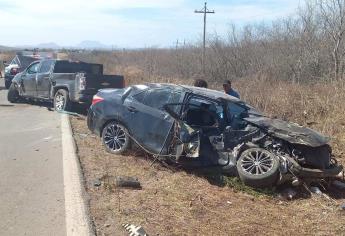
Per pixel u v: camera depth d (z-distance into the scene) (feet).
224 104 27.37
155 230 18.56
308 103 45.62
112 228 18.35
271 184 24.59
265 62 81.46
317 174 24.90
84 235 17.46
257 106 46.21
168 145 27.71
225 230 19.26
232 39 95.14
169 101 28.53
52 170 26.50
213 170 26.27
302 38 79.25
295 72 73.05
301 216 21.79
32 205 20.71
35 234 17.72
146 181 25.02
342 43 72.59
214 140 26.55
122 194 22.49
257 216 21.29
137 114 29.45
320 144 25.09
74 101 49.14
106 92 32.04
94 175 25.44
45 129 39.81
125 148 30.07
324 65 73.36
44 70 53.93
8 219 19.08
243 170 24.97
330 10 76.18
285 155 25.08
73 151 30.68
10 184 23.71
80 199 21.30
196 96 27.78
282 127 25.88
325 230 20.20
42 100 56.39
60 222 18.85
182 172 27.02
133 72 96.02
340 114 42.27
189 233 18.58
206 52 96.53
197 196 23.13
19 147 32.58
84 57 169.89
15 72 76.07
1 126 41.22
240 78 81.35
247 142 25.94
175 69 99.19
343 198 25.12
